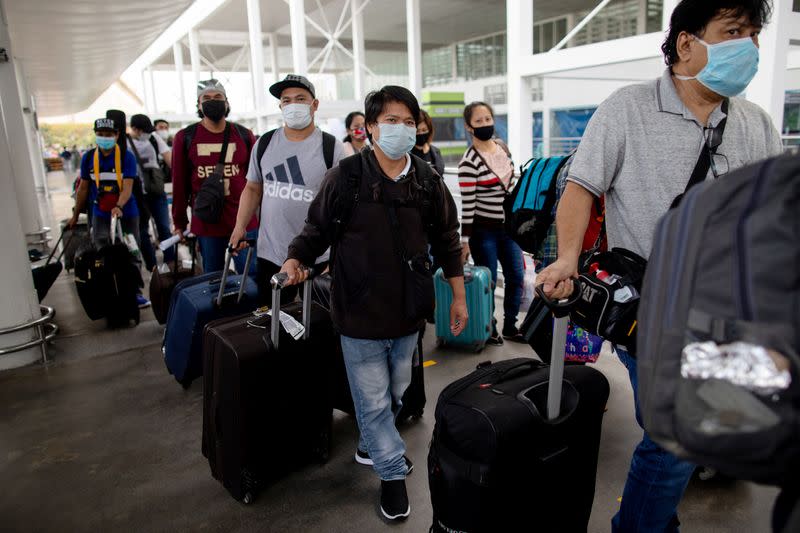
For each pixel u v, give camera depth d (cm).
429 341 446
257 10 1234
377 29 1903
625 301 169
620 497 252
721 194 95
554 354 167
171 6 816
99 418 345
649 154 173
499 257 434
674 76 173
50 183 2755
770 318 85
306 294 252
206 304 348
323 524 244
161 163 798
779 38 373
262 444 255
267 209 324
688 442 93
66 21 839
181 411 351
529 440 168
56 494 272
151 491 272
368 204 222
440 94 1366
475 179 412
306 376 265
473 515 170
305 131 319
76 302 593
